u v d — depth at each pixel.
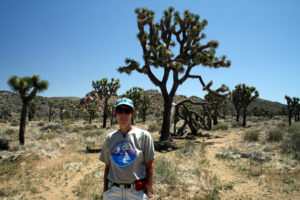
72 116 66.62
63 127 22.48
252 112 66.44
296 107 26.34
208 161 8.84
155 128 21.83
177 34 14.27
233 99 29.03
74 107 70.19
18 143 11.84
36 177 6.82
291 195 5.15
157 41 13.06
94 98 94.94
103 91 25.78
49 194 5.51
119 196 1.97
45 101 79.75
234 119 40.62
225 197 5.14
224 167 7.93
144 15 12.48
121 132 2.12
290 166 7.49
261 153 9.37
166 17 13.78
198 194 5.18
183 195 5.11
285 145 10.30
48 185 6.14
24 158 8.97
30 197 5.29
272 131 13.12
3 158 8.55
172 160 8.41
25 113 11.92
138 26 12.66
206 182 6.15
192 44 14.44
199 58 12.66
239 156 9.34
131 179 1.95
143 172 2.04
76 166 8.13
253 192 5.45
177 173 6.59
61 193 5.57
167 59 12.20
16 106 68.56
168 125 14.59
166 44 14.17
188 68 14.63
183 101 17.83
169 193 5.20
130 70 12.12
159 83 13.91
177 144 13.88
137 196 1.94
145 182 2.02
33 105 44.72
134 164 1.96
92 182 6.27
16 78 11.49
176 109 18.34
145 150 2.04
